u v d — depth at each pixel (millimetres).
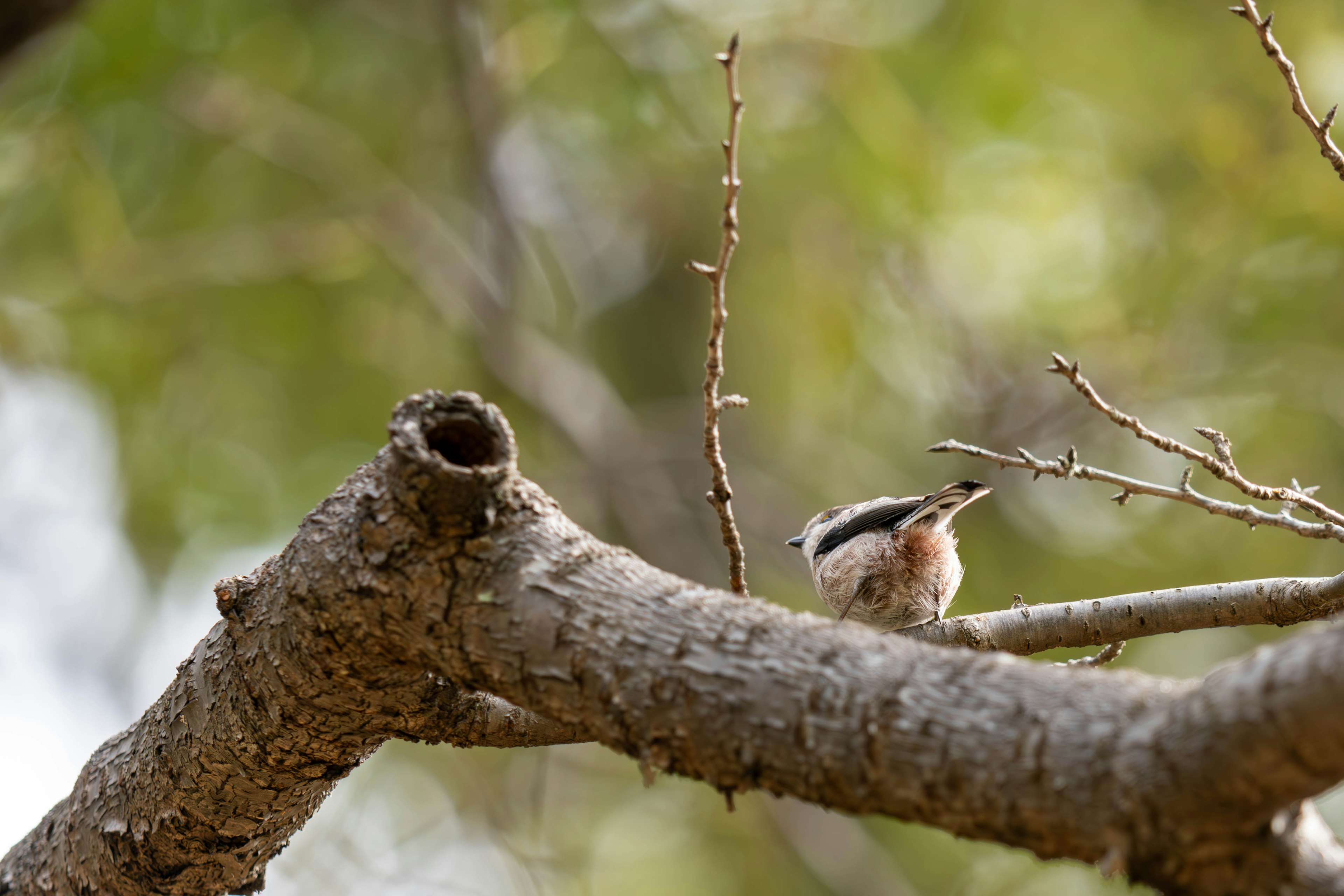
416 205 14109
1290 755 2473
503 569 3463
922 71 12344
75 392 12750
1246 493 4633
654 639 3256
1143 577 12773
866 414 14391
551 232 15977
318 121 13797
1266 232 11859
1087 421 13734
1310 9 11516
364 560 3580
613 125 13617
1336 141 11344
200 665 4336
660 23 13180
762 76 12922
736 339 14219
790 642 3174
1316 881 2688
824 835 14516
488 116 14000
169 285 12844
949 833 2943
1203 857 2680
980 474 14086
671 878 14180
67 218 12062
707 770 3164
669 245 15430
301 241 13477
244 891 4930
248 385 13641
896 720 2920
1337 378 12328
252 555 13117
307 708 4051
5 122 11523
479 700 4324
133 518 12961
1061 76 12586
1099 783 2707
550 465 16203
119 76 11531
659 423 16266
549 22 13180
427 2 14000
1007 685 2939
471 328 14898
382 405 14117
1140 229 12922
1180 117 12281
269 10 13117
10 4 5250
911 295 13625
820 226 13477
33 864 4867
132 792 4570
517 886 12609
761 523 15453
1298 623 4953
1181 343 12578
